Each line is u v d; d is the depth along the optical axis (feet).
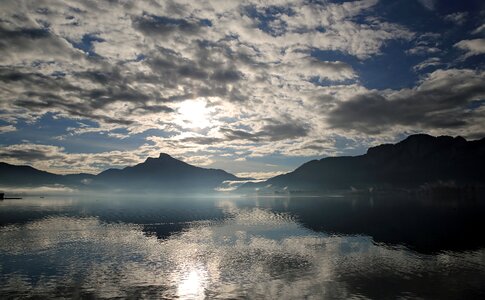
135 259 178.19
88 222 345.92
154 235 260.42
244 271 155.43
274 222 350.43
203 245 217.97
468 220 343.05
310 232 274.57
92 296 123.13
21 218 378.73
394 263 169.07
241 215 435.53
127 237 249.75
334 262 171.73
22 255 186.80
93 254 189.67
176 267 162.09
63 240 234.58
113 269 158.30
